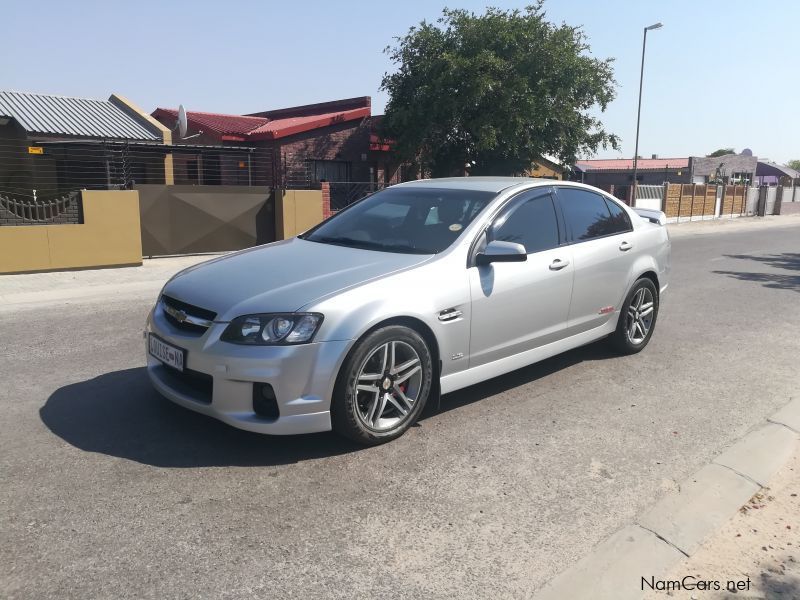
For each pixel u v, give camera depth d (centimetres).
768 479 367
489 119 1827
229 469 354
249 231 1408
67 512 307
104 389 476
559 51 1825
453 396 483
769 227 2780
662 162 5012
